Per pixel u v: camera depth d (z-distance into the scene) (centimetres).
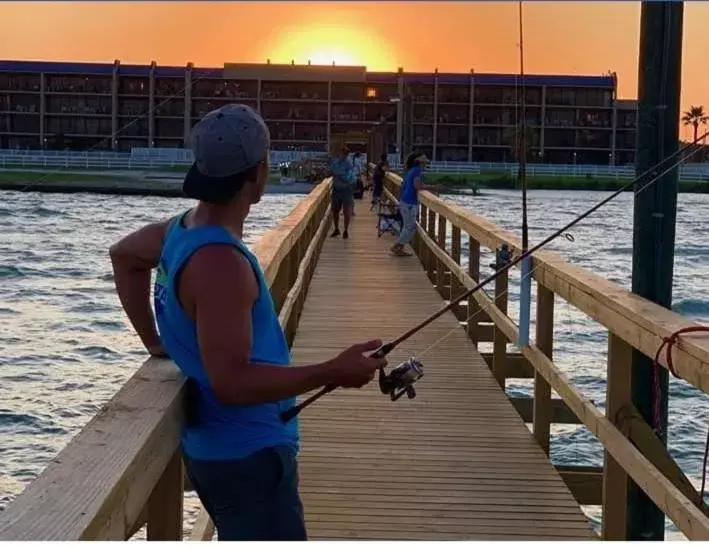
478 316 847
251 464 233
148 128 7088
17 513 160
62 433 979
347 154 1711
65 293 1955
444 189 5697
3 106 7250
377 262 1372
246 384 213
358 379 230
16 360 1326
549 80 7775
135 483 190
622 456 353
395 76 7712
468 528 422
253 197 229
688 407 1078
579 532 420
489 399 640
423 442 544
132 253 266
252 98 7462
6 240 2542
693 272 2378
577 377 1199
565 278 454
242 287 213
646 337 320
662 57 416
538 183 6134
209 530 333
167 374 247
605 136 7875
